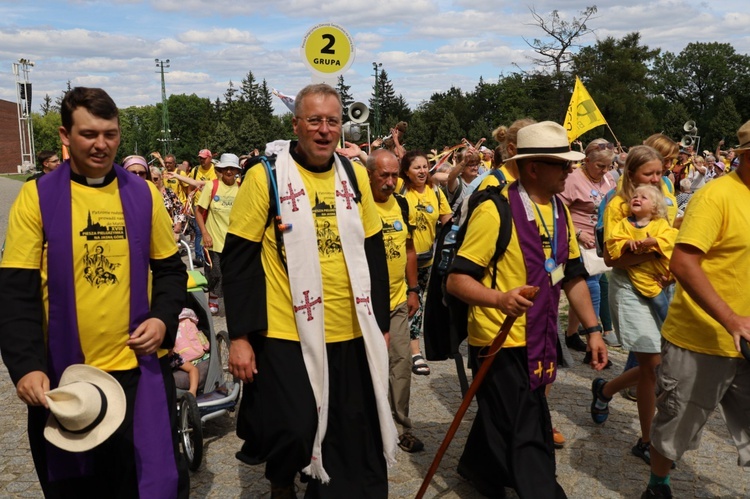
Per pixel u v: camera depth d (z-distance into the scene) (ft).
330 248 10.71
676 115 281.74
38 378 8.40
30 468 14.49
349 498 10.89
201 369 15.93
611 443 15.34
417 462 14.44
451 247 12.51
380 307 11.07
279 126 302.04
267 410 10.54
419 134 299.79
